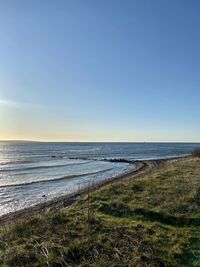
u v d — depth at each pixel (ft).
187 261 22.77
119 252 23.77
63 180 117.29
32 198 81.15
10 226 32.24
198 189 47.83
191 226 31.48
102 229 28.99
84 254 23.72
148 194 45.16
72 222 31.07
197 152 171.63
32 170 158.92
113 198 43.21
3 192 90.53
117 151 449.48
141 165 183.52
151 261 22.41
